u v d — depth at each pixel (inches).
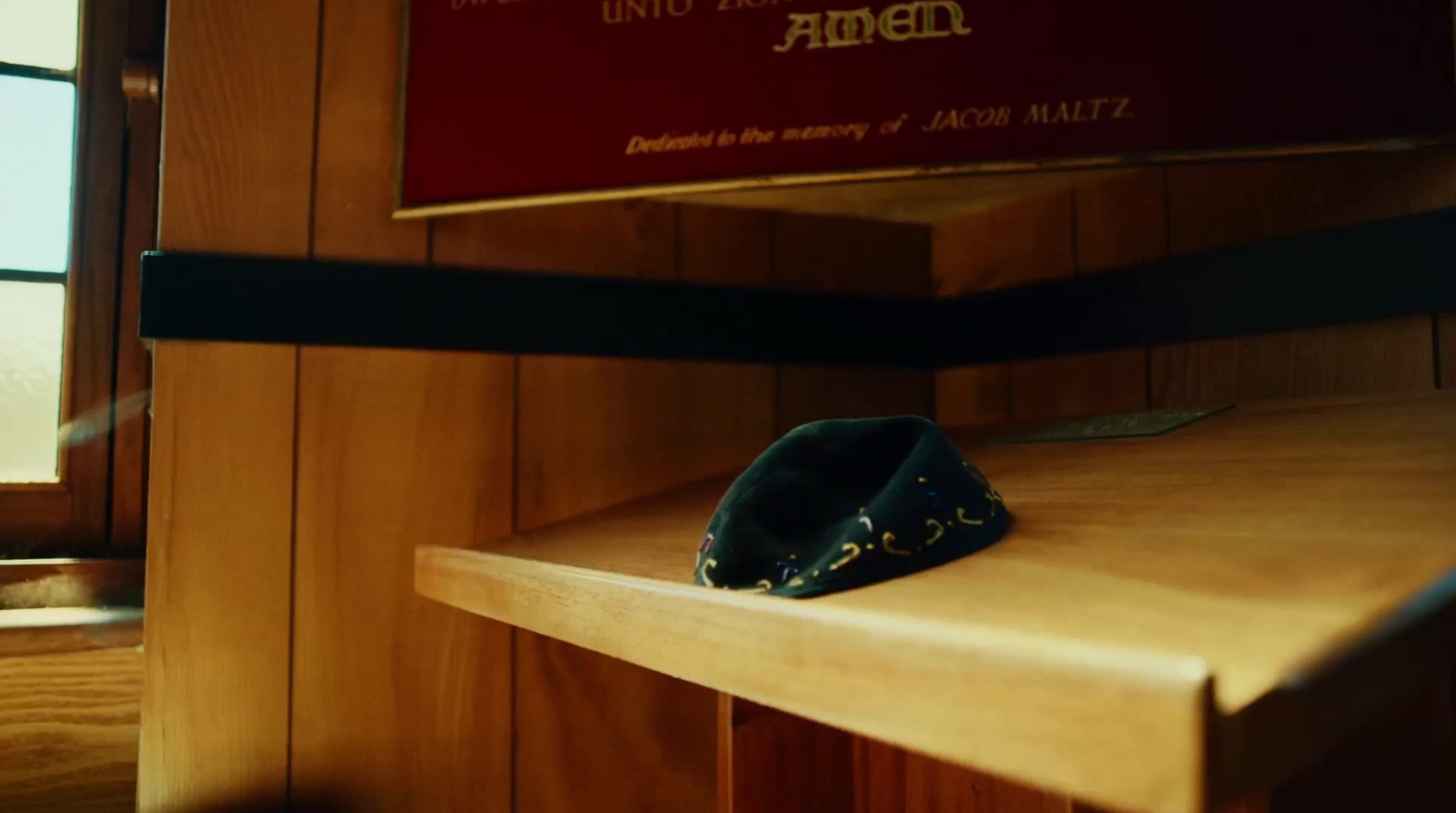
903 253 46.3
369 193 39.0
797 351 43.4
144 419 41.9
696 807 40.9
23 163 41.7
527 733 39.3
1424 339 34.4
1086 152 35.6
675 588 26.3
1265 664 17.2
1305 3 34.4
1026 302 43.3
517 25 38.6
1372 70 33.9
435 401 39.0
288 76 38.4
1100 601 22.3
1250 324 37.5
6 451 41.3
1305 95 34.3
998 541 27.4
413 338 38.7
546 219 40.6
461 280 39.3
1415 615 20.3
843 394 44.4
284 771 37.1
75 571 40.3
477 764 38.8
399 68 39.0
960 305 45.4
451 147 38.7
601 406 40.8
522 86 38.5
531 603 30.7
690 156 37.7
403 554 38.4
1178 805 14.8
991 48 36.3
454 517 39.0
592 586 28.4
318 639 37.5
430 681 38.5
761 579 26.5
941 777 34.8
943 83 36.5
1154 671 15.3
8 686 37.3
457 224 39.7
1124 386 40.7
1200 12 35.0
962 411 45.5
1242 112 34.7
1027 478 32.1
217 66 37.8
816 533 27.2
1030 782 17.1
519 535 38.0
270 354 37.5
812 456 28.5
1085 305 41.5
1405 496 26.0
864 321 44.6
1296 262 36.6
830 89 37.1
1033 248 43.4
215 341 37.0
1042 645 17.1
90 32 41.9
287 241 38.1
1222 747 14.9
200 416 36.9
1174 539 26.0
